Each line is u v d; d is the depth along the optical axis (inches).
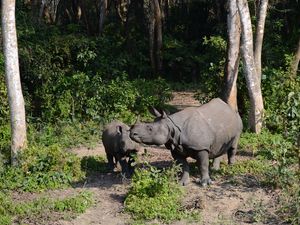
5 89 640.4
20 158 489.1
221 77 666.8
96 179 479.5
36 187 454.9
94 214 399.9
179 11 1290.6
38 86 724.7
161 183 413.1
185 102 900.0
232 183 445.4
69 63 840.9
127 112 724.0
